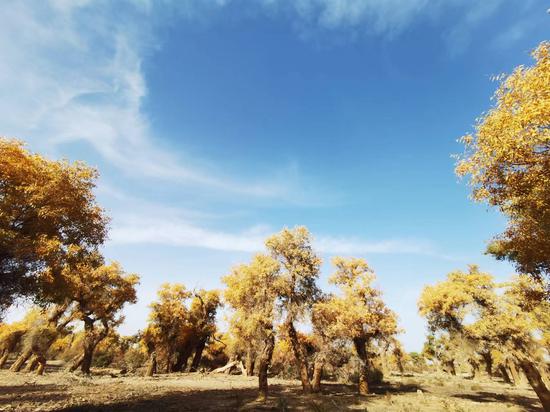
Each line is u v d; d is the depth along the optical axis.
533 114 7.63
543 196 9.09
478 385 33.94
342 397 21.95
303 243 25.25
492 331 19.97
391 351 25.77
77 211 15.58
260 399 19.36
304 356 24.56
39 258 14.15
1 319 15.43
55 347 52.56
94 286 35.03
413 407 18.39
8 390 18.95
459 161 10.33
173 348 47.81
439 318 23.98
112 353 57.97
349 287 25.62
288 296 23.53
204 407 16.45
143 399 18.44
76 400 16.52
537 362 18.78
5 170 13.16
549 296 12.76
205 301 52.59
